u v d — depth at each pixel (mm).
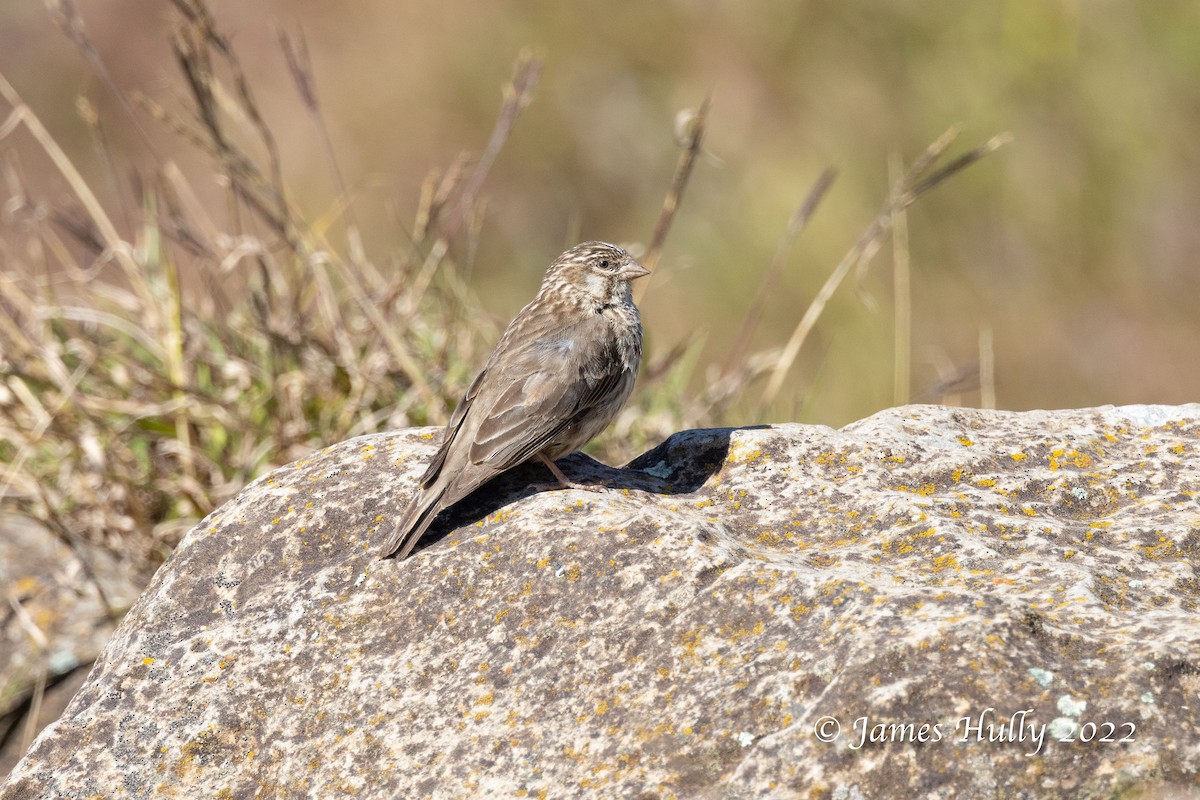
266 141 12016
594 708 6648
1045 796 5867
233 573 7824
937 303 18922
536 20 22656
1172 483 8023
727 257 19688
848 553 7379
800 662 6398
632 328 9422
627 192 21734
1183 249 18750
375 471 8352
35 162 23484
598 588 7160
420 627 7281
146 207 12789
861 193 19422
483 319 13156
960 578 6988
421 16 23359
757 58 21062
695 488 8391
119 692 7188
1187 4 18797
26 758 6969
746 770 6027
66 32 11961
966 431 8906
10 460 12000
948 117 19516
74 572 11836
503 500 8281
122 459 11609
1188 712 5949
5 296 12406
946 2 19828
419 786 6590
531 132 22047
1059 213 19000
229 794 6816
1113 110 18953
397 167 22688
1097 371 18641
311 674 7176
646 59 21922
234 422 11617
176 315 11750
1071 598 6648
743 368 13680
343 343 11969
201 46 11289
